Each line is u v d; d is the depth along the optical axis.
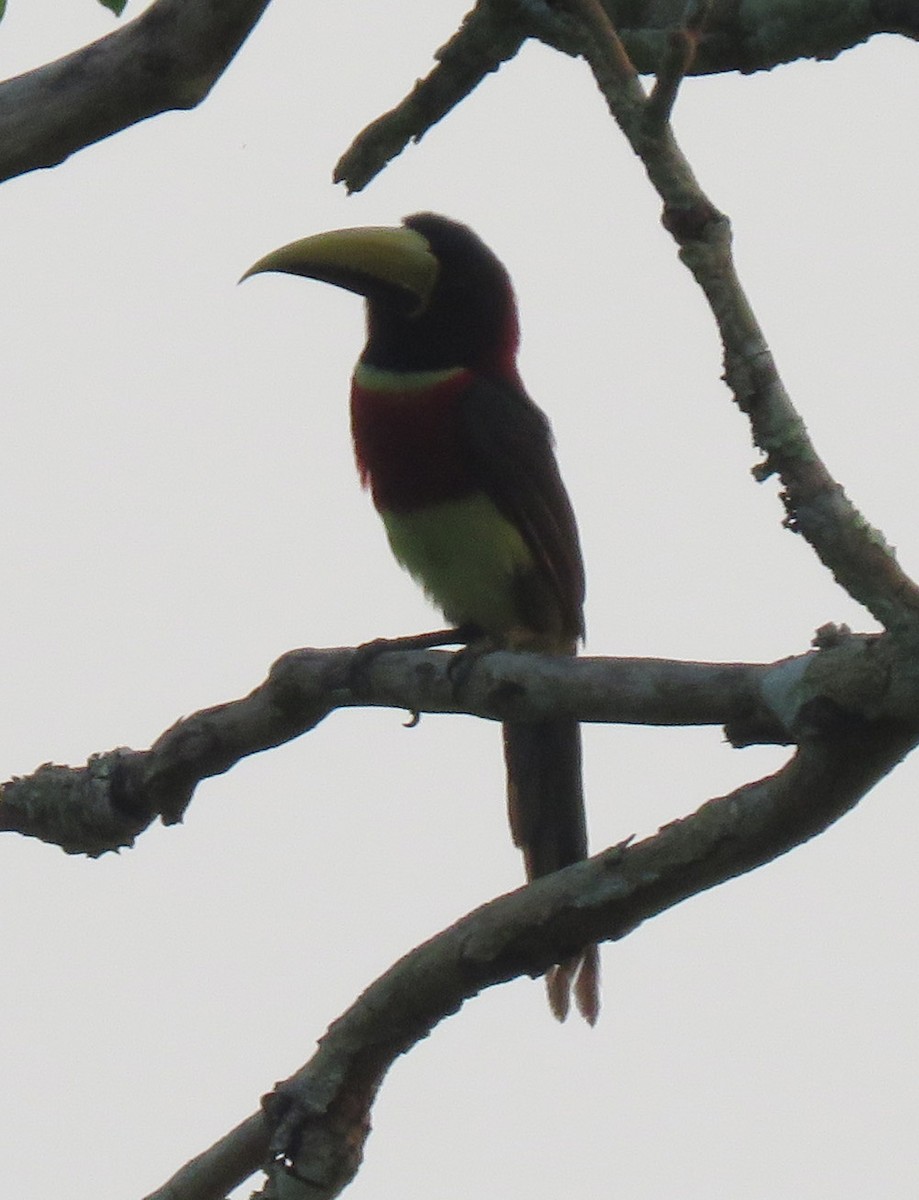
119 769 11.47
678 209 7.72
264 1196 9.30
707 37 9.95
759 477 7.59
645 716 8.62
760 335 7.66
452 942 8.91
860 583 7.41
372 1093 9.38
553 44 9.82
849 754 7.55
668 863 8.26
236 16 9.30
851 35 9.78
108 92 9.45
